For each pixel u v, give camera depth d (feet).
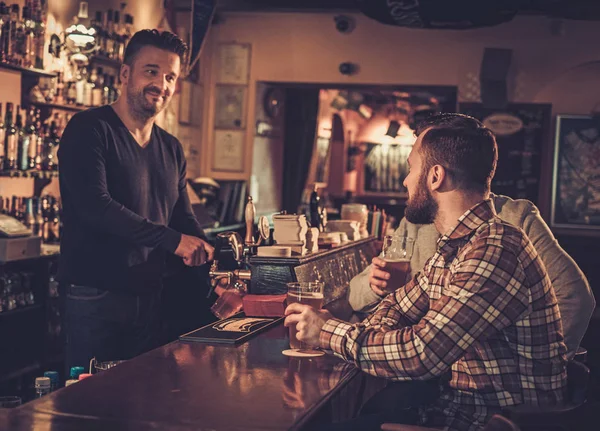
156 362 7.07
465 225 7.14
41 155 17.56
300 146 32.14
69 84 18.97
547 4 19.81
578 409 6.05
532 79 27.09
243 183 27.35
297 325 7.20
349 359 6.84
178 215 12.51
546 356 6.93
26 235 16.17
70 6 19.90
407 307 7.99
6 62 16.16
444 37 27.37
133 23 22.16
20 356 16.52
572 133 27.68
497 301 6.55
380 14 21.11
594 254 26.50
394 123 26.81
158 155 11.81
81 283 10.93
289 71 28.35
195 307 15.78
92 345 10.98
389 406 7.93
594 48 26.61
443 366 6.50
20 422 5.24
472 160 7.12
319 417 5.78
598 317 23.25
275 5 26.09
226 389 6.18
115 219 10.56
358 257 13.62
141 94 11.16
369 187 47.29
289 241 10.56
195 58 22.18
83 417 5.37
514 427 5.60
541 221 9.41
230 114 28.84
